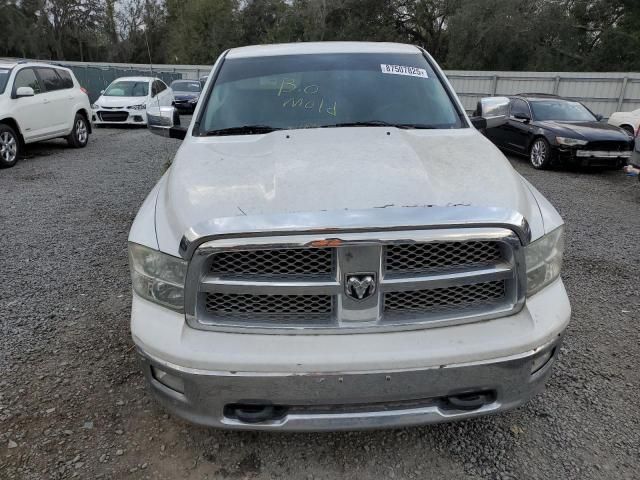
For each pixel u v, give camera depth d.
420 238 1.87
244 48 3.79
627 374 2.98
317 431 1.98
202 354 1.91
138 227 2.21
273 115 3.14
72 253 4.94
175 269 1.99
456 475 2.26
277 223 1.85
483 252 1.97
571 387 2.86
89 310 3.75
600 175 9.80
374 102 3.23
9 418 2.59
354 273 1.89
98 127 15.77
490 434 2.50
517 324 2.01
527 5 31.72
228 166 2.41
